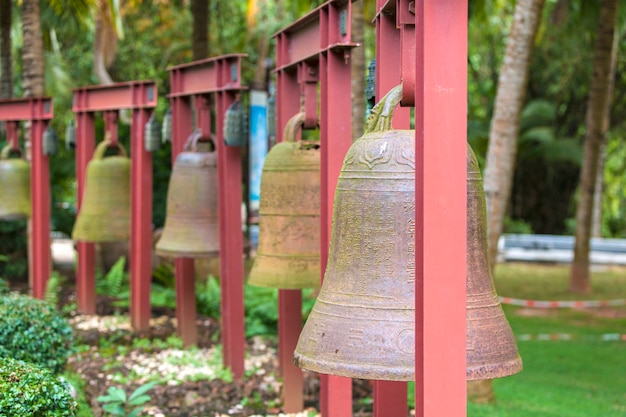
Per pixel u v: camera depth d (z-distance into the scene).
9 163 11.33
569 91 23.66
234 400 7.11
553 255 22.52
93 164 9.83
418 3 2.89
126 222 9.81
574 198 27.58
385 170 3.34
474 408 7.95
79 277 10.85
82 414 6.50
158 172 14.91
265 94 13.91
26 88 12.86
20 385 4.44
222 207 7.80
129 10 20.92
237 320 7.71
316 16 5.67
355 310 3.30
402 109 4.24
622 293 16.81
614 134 25.34
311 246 5.95
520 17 9.22
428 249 2.83
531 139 22.75
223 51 21.58
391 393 4.52
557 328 13.05
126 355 8.68
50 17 17.38
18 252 14.30
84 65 22.41
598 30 15.55
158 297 11.54
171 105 9.08
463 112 2.83
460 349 2.85
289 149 6.05
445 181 2.83
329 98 5.21
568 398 8.62
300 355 3.38
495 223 9.32
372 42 22.17
